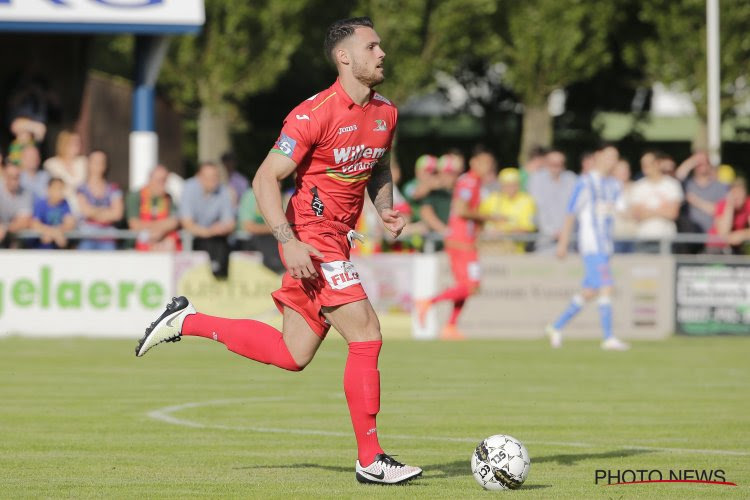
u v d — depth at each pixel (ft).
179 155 323.98
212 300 195.62
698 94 376.89
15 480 76.23
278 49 377.91
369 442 75.15
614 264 207.62
